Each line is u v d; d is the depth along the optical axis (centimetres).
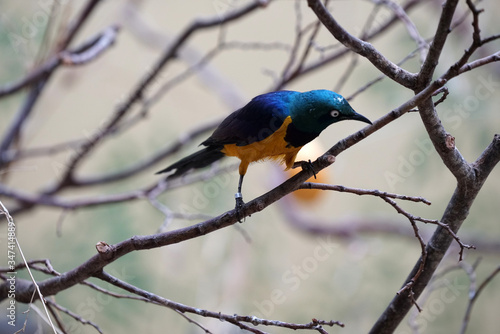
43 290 569
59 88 1345
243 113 699
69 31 1034
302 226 1381
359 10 1145
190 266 1149
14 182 1464
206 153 775
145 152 1388
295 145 696
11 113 1345
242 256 1173
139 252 1008
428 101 477
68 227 1183
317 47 792
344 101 661
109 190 1399
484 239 1298
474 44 432
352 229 1376
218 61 1562
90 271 543
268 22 1487
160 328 1050
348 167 1420
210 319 1070
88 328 934
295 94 683
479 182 527
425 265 563
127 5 1416
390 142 1388
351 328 1166
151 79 1041
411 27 793
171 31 1656
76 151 1127
